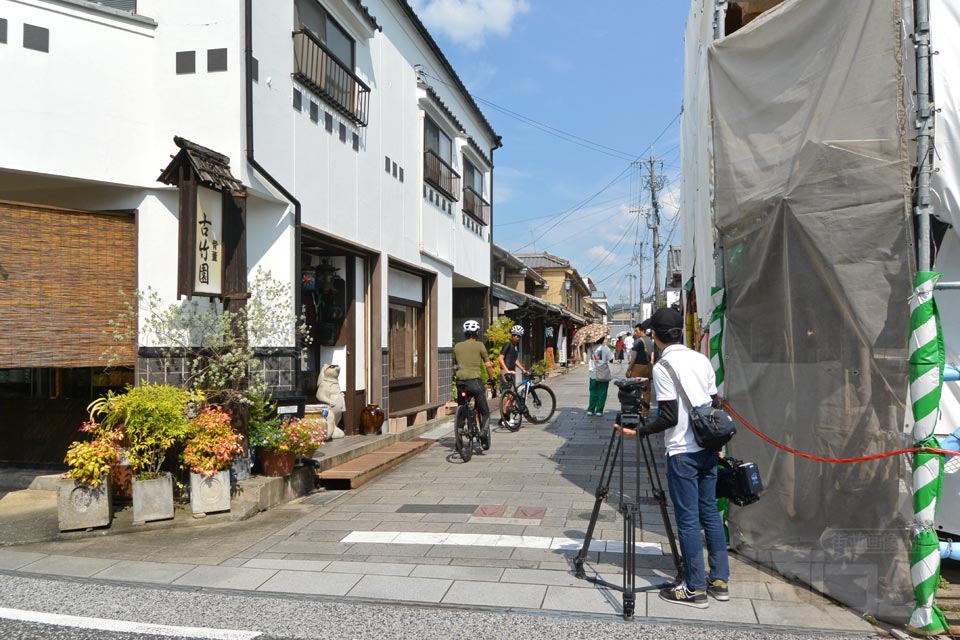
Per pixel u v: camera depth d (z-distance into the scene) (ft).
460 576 16.19
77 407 25.61
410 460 31.32
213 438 21.47
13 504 22.52
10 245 21.07
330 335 33.78
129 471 21.76
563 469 28.86
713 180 19.21
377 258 35.40
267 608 14.33
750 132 17.24
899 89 13.26
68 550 18.39
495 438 37.76
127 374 25.26
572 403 57.82
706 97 21.94
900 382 13.20
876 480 13.57
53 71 22.12
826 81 14.67
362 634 13.02
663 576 16.14
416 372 43.96
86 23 22.67
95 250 22.74
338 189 30.68
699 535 14.29
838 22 14.57
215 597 14.97
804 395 15.31
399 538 19.25
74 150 22.33
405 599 14.79
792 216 15.26
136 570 16.76
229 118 23.21
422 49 42.88
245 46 23.48
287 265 25.71
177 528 20.42
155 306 22.85
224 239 22.74
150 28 23.66
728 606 14.29
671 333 15.12
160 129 23.49
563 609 14.20
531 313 80.02
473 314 60.64
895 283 13.26
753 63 17.13
